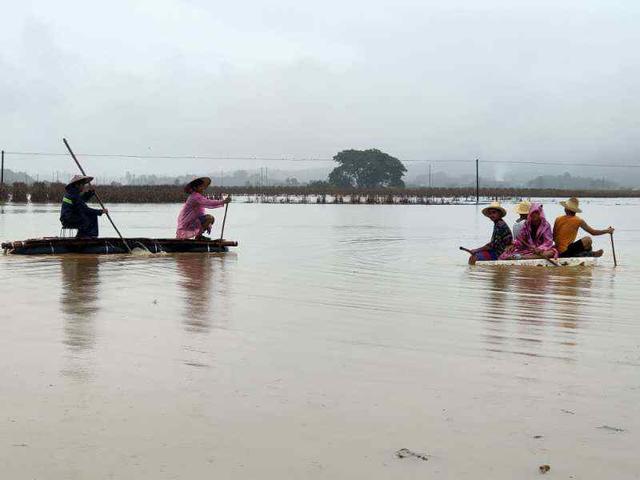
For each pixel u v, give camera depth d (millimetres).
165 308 8086
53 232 19891
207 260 13469
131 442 4047
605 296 9367
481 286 10281
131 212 35969
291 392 4965
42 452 3898
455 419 4469
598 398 4895
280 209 42938
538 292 9711
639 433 4266
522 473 3717
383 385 5152
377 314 7902
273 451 3953
